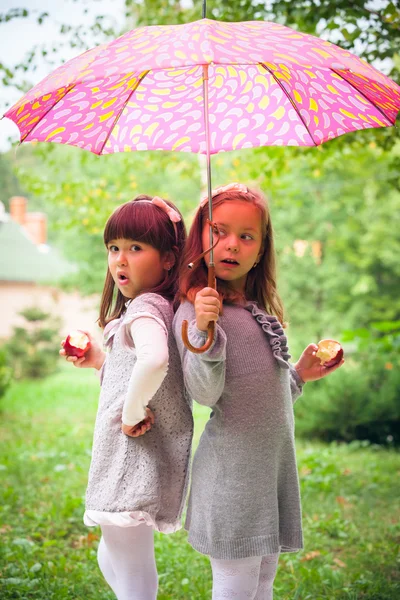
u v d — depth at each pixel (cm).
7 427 1125
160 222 293
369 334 1055
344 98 309
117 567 289
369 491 687
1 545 488
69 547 506
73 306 3288
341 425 988
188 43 226
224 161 1184
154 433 286
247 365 276
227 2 621
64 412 1330
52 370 2238
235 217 279
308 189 1655
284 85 315
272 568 297
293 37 256
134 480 277
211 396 263
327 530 550
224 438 272
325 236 1808
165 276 301
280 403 280
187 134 325
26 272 3197
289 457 283
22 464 788
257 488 269
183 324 248
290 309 1783
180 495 289
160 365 264
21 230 3556
